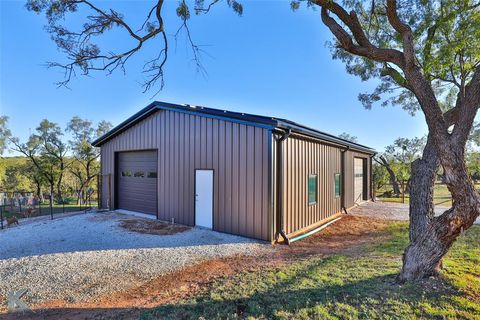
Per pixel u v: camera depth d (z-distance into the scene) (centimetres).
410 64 353
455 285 327
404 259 365
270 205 625
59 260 510
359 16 620
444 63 468
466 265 400
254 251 568
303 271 431
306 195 791
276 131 641
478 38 429
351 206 1216
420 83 345
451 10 507
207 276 435
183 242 631
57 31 461
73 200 2348
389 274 387
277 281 394
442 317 266
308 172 809
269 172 625
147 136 962
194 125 796
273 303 321
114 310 329
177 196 843
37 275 443
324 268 438
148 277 438
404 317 269
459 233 328
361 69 854
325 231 796
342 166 1091
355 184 1309
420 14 564
